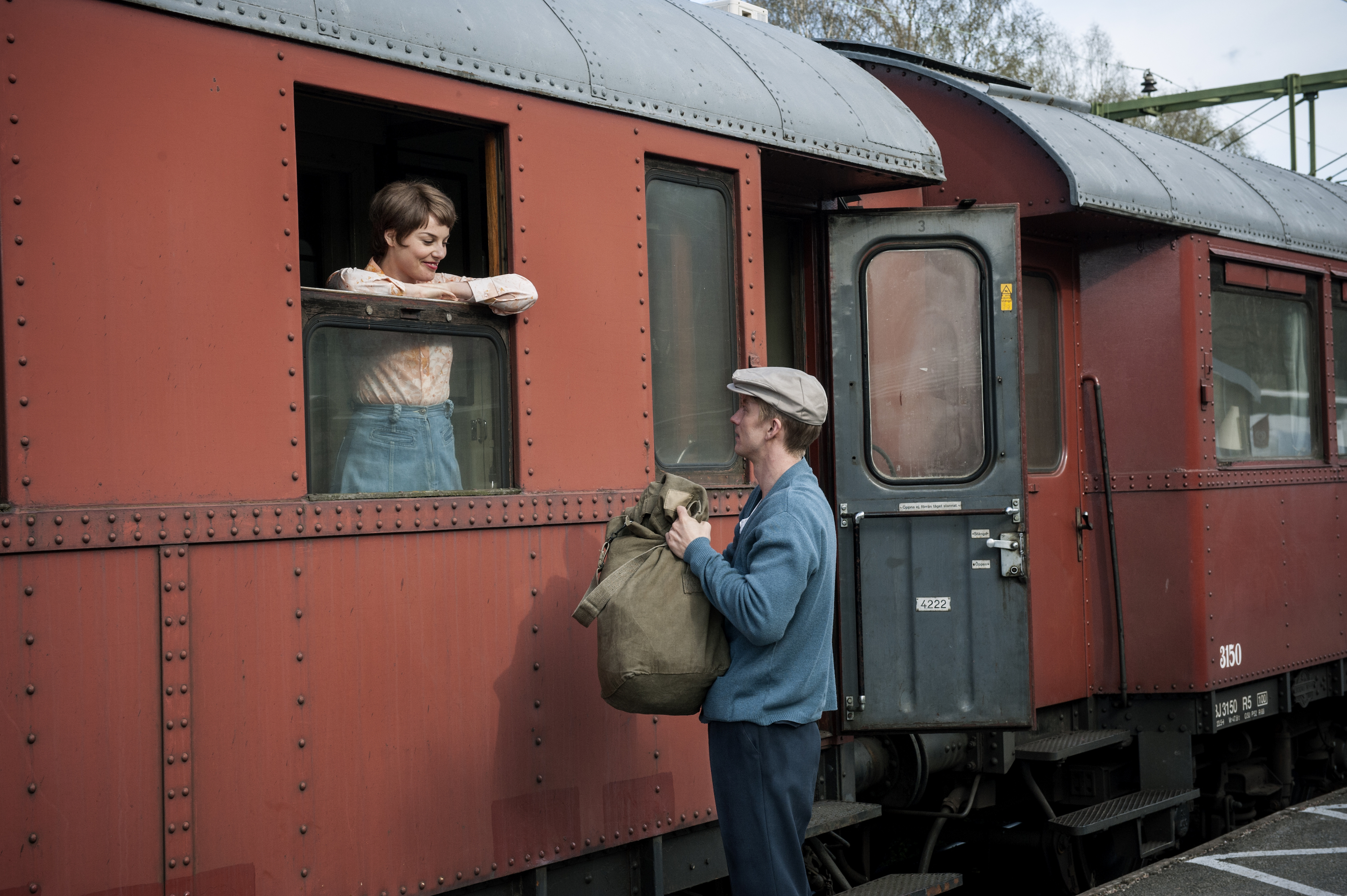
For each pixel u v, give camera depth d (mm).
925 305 4902
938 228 4875
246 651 2762
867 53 5934
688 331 3963
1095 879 5887
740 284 4090
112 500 2566
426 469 3186
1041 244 6066
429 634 3131
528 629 3369
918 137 4758
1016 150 5559
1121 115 15688
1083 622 6160
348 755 2941
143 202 2641
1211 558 6066
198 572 2686
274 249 2863
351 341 3061
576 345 3529
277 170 2875
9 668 2402
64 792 2473
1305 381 7184
